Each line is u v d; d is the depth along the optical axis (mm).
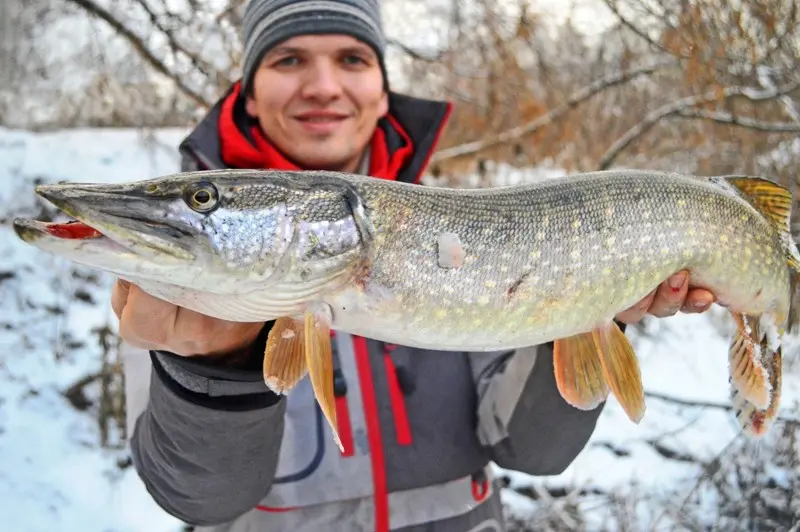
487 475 681
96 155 2082
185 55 1834
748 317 662
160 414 495
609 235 569
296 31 701
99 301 1720
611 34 2074
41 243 441
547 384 613
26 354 1533
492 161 2090
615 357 577
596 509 1159
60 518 1170
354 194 521
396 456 614
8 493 1204
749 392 661
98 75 2168
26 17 2236
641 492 1188
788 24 1736
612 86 2029
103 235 458
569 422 623
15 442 1323
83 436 1380
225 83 1827
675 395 1447
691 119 1938
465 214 541
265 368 490
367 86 732
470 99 2137
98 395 1475
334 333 644
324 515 600
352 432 611
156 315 466
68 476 1265
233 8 1804
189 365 479
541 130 1984
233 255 482
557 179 585
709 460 1263
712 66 1788
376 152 768
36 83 2445
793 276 675
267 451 529
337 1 708
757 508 1111
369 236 516
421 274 525
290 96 718
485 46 2086
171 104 2172
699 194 609
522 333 556
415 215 530
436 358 662
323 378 493
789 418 1191
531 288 548
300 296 506
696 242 598
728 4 1747
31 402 1432
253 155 722
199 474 518
